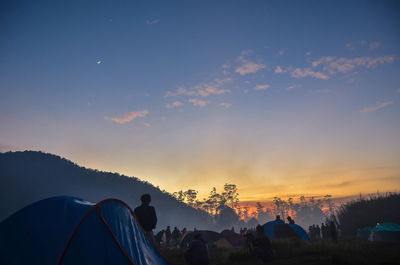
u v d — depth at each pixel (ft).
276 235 51.70
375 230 68.54
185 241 69.05
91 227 15.49
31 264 13.62
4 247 14.16
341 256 27.07
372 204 105.09
